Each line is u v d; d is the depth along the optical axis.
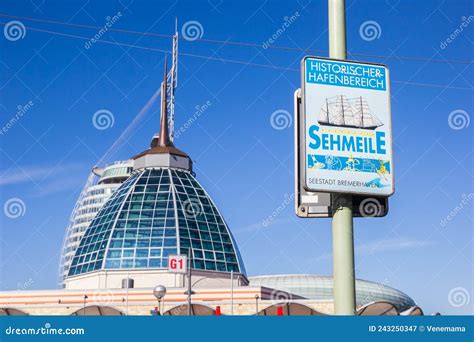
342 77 9.99
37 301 86.31
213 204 103.81
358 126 9.91
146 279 92.56
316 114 9.81
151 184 102.44
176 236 96.12
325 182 9.67
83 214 181.38
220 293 84.69
